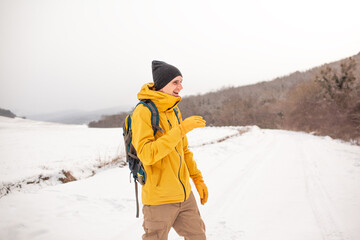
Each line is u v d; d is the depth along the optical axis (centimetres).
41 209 342
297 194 429
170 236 277
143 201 149
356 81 1884
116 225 308
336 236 274
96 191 435
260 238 278
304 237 277
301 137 1700
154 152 126
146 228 150
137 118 137
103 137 1398
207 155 838
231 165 694
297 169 625
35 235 275
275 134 2019
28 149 912
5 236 270
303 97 2594
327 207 361
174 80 152
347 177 520
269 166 673
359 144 1309
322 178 525
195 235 158
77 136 1468
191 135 1512
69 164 586
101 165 623
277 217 335
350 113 1767
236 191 456
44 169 539
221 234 289
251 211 359
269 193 440
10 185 423
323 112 2100
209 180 536
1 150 892
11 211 331
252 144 1208
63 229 290
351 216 324
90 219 321
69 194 410
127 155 158
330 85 2062
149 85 158
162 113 148
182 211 157
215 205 386
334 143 1255
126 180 512
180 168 153
